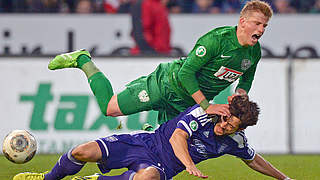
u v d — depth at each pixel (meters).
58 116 33.00
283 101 33.78
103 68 33.16
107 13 42.59
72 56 21.72
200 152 17.92
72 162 17.98
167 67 20.84
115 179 17.28
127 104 21.20
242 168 26.44
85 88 33.09
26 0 42.53
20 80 33.19
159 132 18.19
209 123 17.70
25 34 41.91
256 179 23.20
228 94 32.38
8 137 19.09
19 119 33.12
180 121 17.66
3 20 41.78
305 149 33.78
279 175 19.11
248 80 21.23
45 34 41.97
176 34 42.44
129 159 17.67
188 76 19.16
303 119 33.84
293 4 44.09
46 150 32.97
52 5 42.69
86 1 43.00
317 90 33.88
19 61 33.16
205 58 19.03
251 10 18.62
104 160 17.72
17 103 33.16
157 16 39.69
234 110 17.05
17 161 19.09
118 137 18.00
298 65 33.84
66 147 33.00
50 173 18.48
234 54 19.20
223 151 18.14
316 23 42.69
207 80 19.98
